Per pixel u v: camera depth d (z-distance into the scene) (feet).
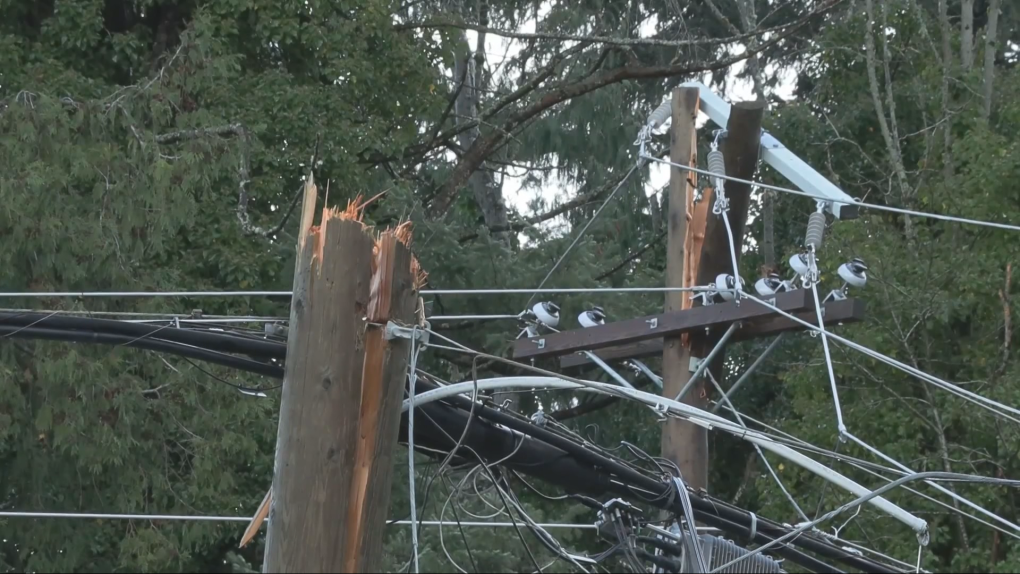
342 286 60.23
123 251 152.35
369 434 59.82
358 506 59.21
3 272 143.02
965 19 249.34
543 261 229.86
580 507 220.84
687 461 111.96
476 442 87.92
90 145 154.30
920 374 97.14
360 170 199.21
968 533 187.11
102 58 199.41
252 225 187.11
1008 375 180.96
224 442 156.97
